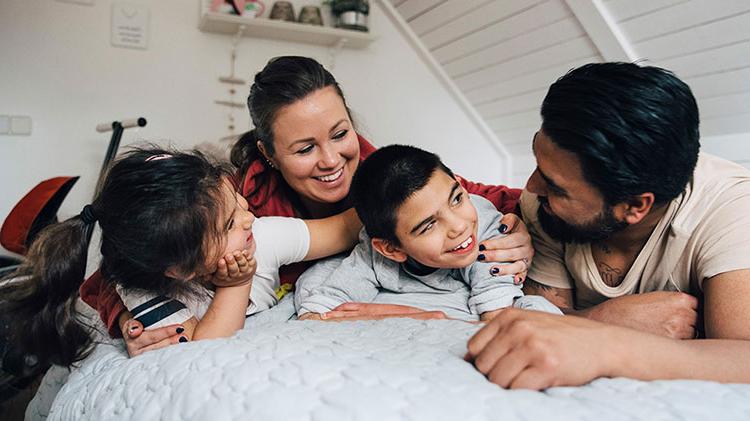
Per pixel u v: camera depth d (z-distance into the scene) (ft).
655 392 1.63
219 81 8.45
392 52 9.64
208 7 8.15
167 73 8.17
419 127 9.90
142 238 2.68
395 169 3.03
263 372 1.78
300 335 2.26
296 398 1.59
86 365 2.77
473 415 1.45
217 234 2.78
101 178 3.13
